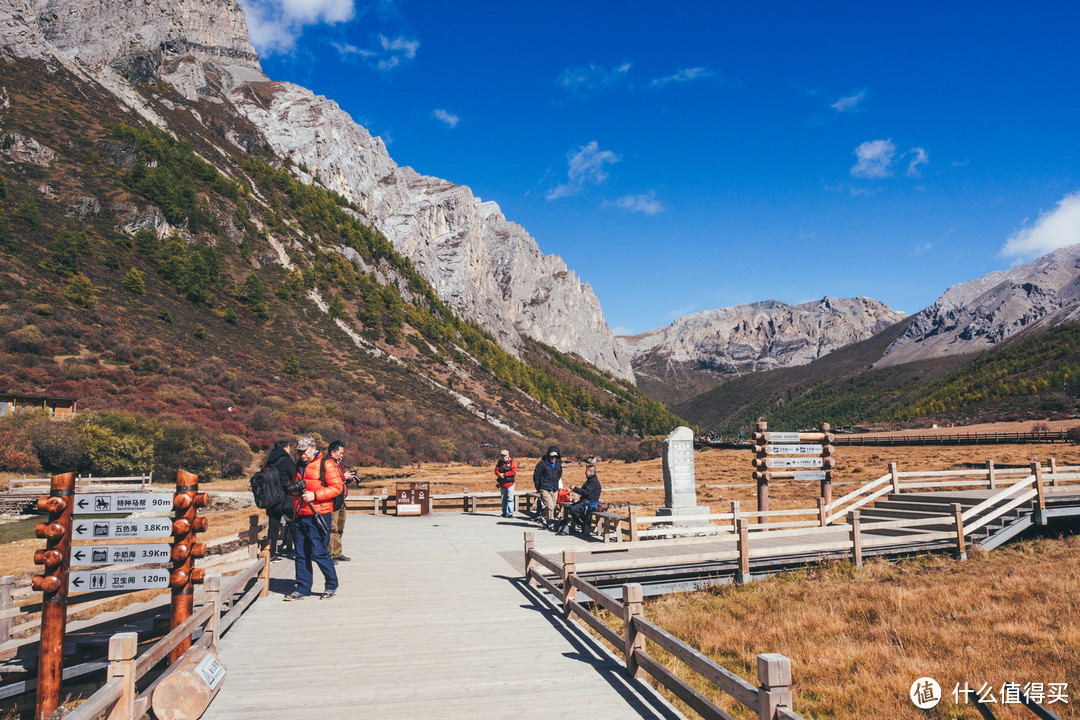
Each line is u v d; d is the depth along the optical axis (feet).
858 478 125.18
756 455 46.29
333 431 176.96
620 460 258.78
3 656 20.77
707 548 39.11
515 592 28.17
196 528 17.13
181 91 542.98
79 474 107.55
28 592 23.75
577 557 36.47
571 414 508.53
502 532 49.03
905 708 18.98
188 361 199.72
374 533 48.70
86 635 22.91
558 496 51.49
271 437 153.28
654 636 15.42
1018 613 28.09
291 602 26.30
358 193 640.99
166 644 13.76
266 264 366.22
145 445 115.75
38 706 14.56
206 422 148.46
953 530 41.37
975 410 423.64
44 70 405.59
